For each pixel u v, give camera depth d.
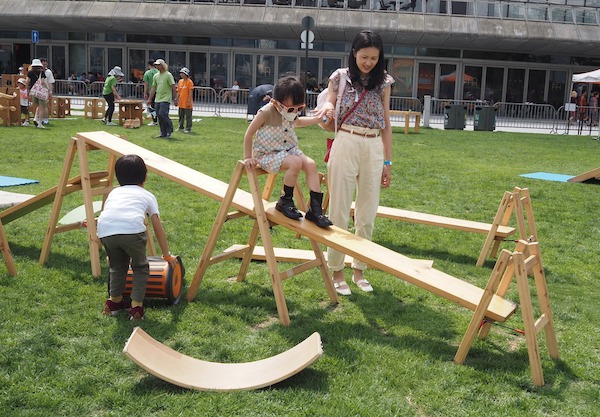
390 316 5.02
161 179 10.27
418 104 30.00
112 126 19.34
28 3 32.47
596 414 3.64
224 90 28.58
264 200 5.49
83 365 3.90
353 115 5.22
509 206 6.95
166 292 4.85
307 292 5.43
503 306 4.25
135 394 3.57
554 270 6.61
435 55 34.91
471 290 4.37
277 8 31.56
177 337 4.36
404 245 7.32
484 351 4.44
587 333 4.88
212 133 18.39
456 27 30.81
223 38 35.41
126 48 36.16
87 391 3.59
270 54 35.25
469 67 35.12
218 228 5.04
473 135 22.73
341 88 5.22
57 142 14.54
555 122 26.97
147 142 15.42
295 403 3.54
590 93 35.50
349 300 5.34
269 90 21.00
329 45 34.81
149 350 3.78
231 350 4.21
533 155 17.06
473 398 3.74
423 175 12.38
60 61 36.91
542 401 3.75
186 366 3.82
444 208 9.41
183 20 31.58
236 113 27.38
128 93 30.14
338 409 3.50
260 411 3.45
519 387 3.93
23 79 18.42
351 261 6.30
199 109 28.05
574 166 15.03
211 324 4.62
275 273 4.72
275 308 5.05
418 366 4.08
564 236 8.08
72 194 8.73
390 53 34.94
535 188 11.37
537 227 8.45
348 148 5.25
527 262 4.09
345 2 31.62
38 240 6.48
